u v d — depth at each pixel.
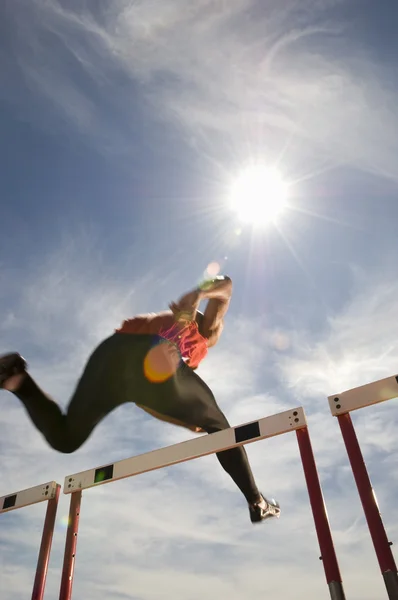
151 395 2.36
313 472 2.96
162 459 3.46
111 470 3.79
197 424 2.56
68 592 3.55
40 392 2.26
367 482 2.78
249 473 2.94
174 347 2.41
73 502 3.93
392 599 2.39
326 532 2.75
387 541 2.56
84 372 2.35
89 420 2.29
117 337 2.40
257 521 2.85
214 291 2.49
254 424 3.14
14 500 4.19
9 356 2.20
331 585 2.58
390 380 2.97
